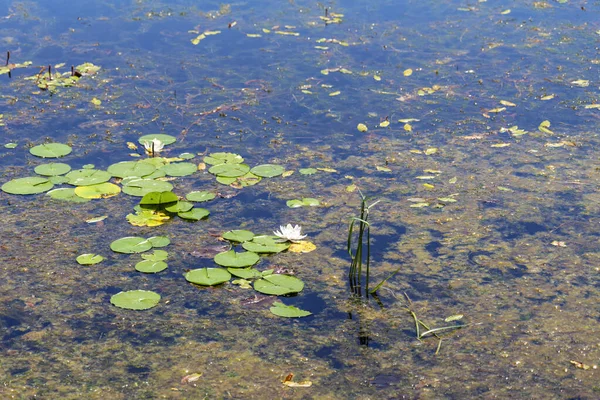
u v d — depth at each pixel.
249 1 9.55
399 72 7.17
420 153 5.46
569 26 8.48
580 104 6.36
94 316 3.52
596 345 3.32
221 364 3.19
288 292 3.71
